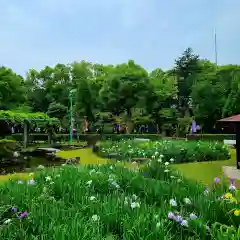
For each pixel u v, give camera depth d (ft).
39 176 17.30
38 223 9.47
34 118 71.97
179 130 108.47
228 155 45.65
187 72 123.75
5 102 100.01
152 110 104.78
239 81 89.71
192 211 10.83
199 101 102.01
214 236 8.34
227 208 10.17
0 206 11.32
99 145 55.31
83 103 112.16
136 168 20.18
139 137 87.45
